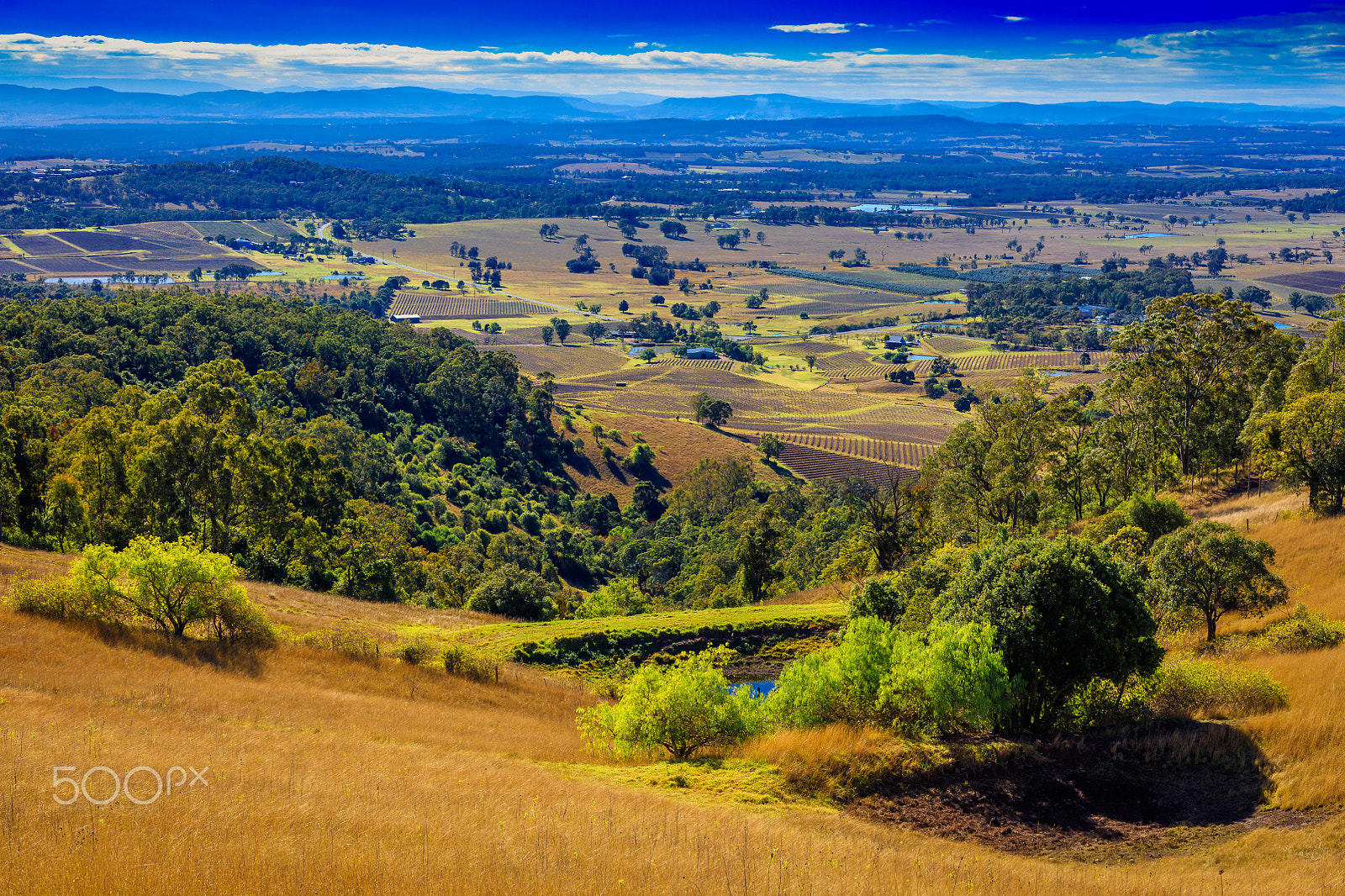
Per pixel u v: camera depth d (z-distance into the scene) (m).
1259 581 35.59
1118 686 27.33
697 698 26.95
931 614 34.34
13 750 18.66
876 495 67.94
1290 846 18.56
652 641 53.56
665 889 14.45
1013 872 17.28
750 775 23.59
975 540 65.19
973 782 22.91
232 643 35.47
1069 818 21.11
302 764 20.66
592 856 15.67
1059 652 26.27
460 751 25.81
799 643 54.47
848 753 23.81
